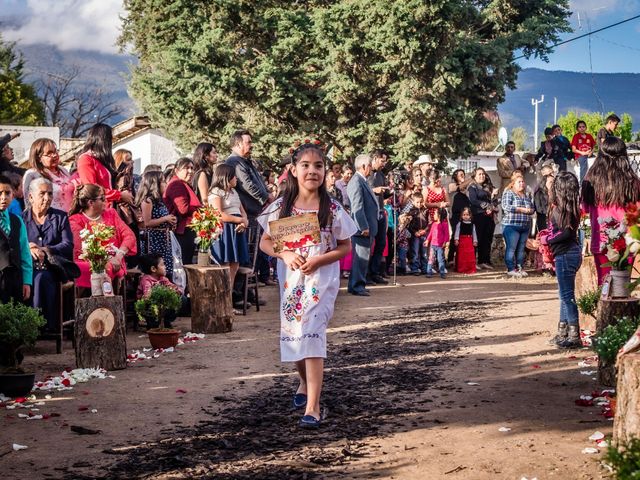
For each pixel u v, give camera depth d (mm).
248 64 23750
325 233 6242
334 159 24219
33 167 10180
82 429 5977
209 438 5812
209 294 10484
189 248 12008
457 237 18469
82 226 9883
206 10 24562
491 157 35000
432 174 17766
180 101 23312
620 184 8578
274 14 24172
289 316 6176
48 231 9547
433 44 21578
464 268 18344
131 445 5664
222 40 23141
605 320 7734
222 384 7547
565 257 8820
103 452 5504
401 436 5789
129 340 10273
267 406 6711
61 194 10234
